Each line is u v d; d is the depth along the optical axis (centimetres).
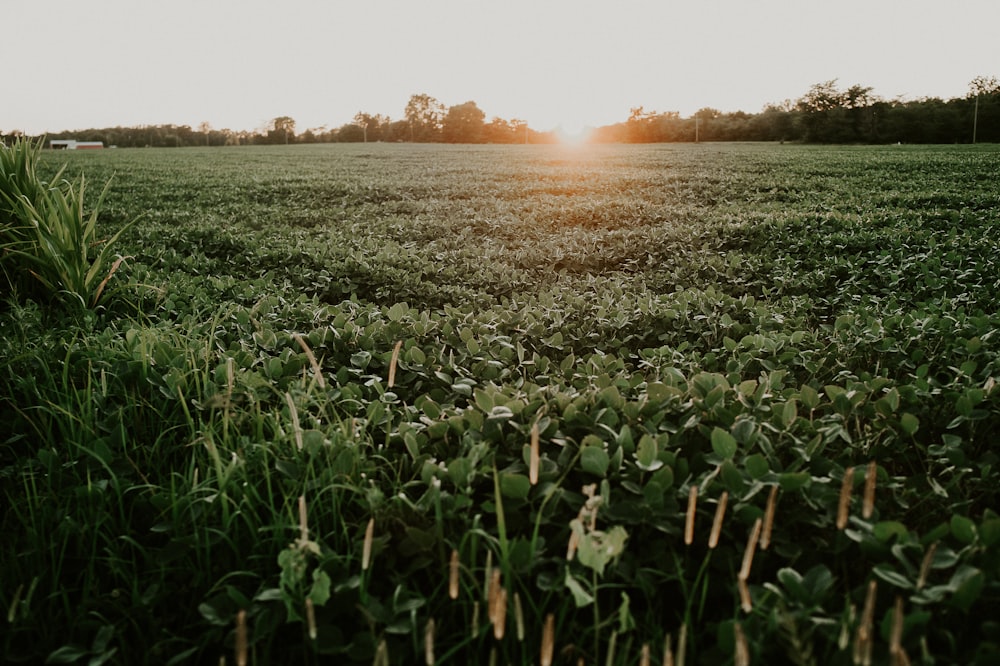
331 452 229
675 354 363
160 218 1130
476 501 220
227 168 2647
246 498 209
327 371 331
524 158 3494
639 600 191
